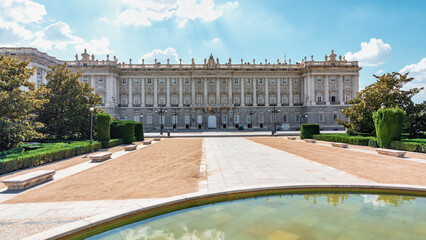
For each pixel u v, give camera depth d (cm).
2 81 1614
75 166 1335
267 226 516
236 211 603
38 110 2473
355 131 2723
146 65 6781
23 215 623
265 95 6850
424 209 604
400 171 1095
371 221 535
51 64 5091
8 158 1195
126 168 1265
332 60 6519
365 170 1118
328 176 991
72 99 2556
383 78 2597
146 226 531
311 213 584
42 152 1404
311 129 3272
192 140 3194
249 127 6806
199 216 577
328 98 6488
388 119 1945
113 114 6191
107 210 654
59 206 688
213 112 6806
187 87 6831
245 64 6881
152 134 4650
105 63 6300
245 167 1216
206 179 986
